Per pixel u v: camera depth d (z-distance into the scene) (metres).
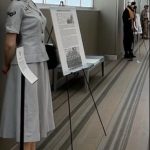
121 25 10.25
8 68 2.43
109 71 7.74
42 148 3.39
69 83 6.44
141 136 3.71
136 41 13.97
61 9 3.28
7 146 3.06
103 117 4.41
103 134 3.80
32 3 2.52
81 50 3.48
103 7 9.55
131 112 4.60
